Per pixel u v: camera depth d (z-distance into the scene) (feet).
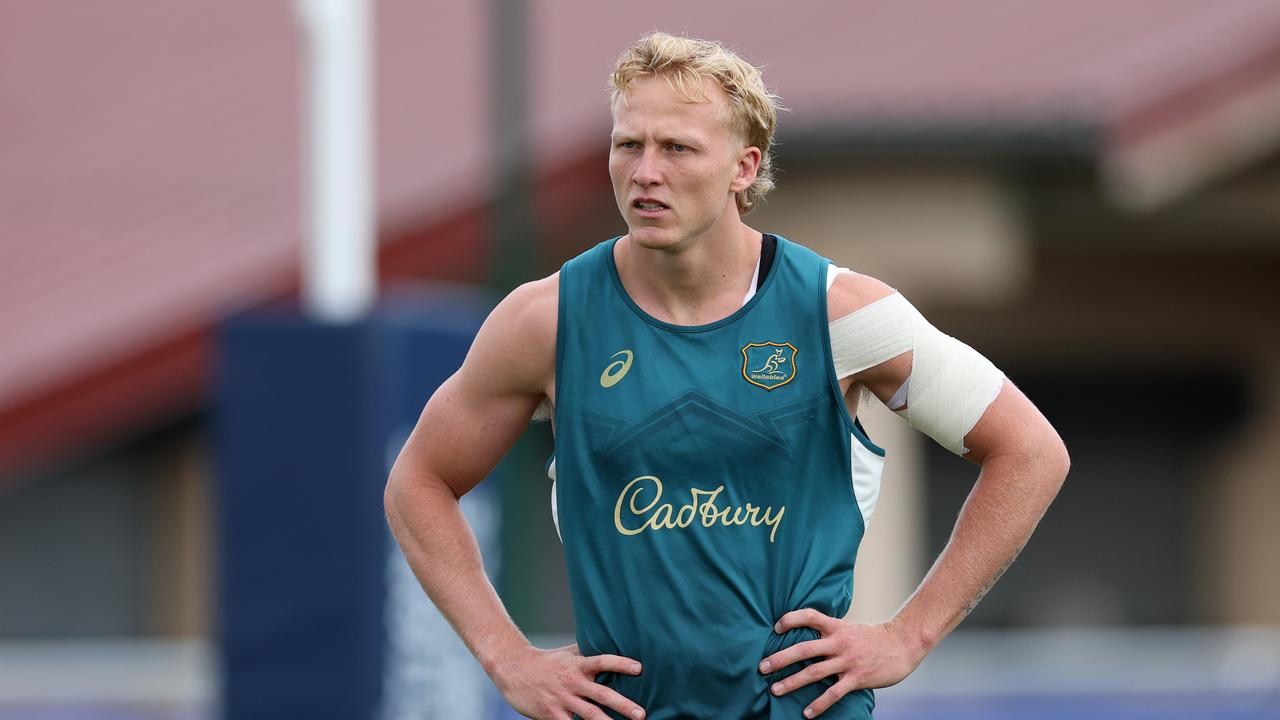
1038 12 150.92
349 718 81.15
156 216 153.28
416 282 136.36
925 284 142.10
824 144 136.15
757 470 41.37
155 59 192.54
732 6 163.73
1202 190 153.89
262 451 82.69
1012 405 42.19
